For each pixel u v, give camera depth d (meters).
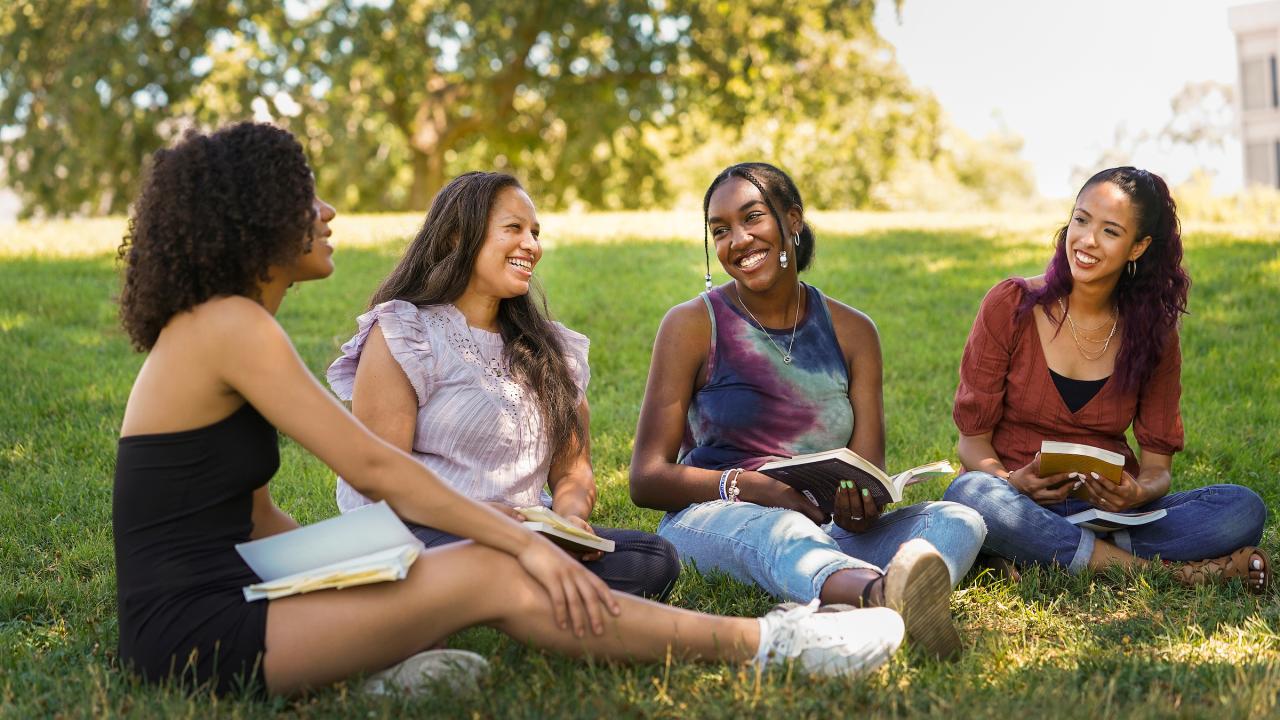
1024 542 3.50
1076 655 2.88
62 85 23.12
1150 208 3.56
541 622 2.62
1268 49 31.20
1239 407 5.88
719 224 3.59
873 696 2.58
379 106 24.55
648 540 3.15
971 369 3.81
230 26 24.31
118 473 2.57
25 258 10.53
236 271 2.55
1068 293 3.75
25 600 3.43
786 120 25.92
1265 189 15.84
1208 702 2.57
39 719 2.53
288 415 2.52
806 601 3.06
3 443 5.29
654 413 3.64
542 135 28.06
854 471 3.13
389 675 2.58
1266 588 3.41
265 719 2.44
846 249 11.52
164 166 2.53
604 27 24.81
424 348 3.12
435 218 3.26
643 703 2.50
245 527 2.66
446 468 3.15
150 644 2.53
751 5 24.14
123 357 7.03
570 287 9.39
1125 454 3.82
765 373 3.62
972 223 14.34
